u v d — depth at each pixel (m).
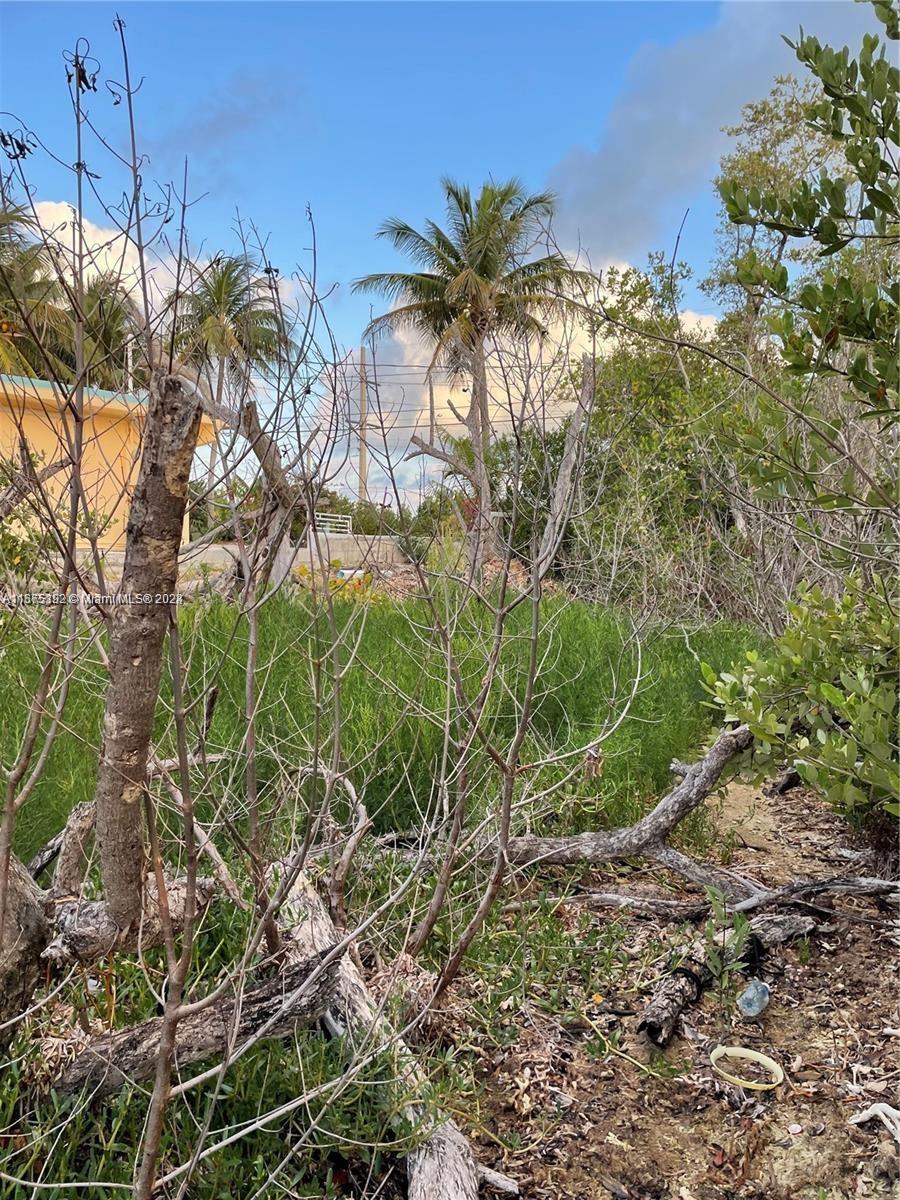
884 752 2.65
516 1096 2.54
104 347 1.73
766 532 5.68
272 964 2.53
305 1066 2.17
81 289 1.53
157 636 1.48
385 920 3.02
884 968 3.13
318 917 2.77
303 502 1.91
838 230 2.29
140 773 1.60
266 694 4.39
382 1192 2.10
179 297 1.50
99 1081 2.00
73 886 2.11
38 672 4.11
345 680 4.62
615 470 6.54
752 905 3.46
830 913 3.47
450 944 3.02
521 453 2.23
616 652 6.12
